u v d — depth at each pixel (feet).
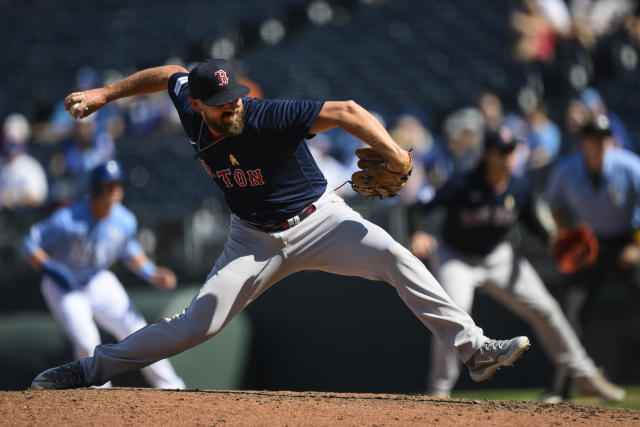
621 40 148.15
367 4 178.81
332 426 37.19
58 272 72.49
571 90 139.33
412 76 158.30
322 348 105.70
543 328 72.02
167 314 97.30
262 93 165.17
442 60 159.43
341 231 43.29
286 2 185.26
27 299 115.24
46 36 194.08
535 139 113.91
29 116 178.60
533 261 98.12
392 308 102.32
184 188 142.92
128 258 79.51
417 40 165.27
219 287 43.55
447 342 44.06
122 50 186.50
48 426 37.70
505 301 71.61
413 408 41.75
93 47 188.85
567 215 91.45
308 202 43.01
